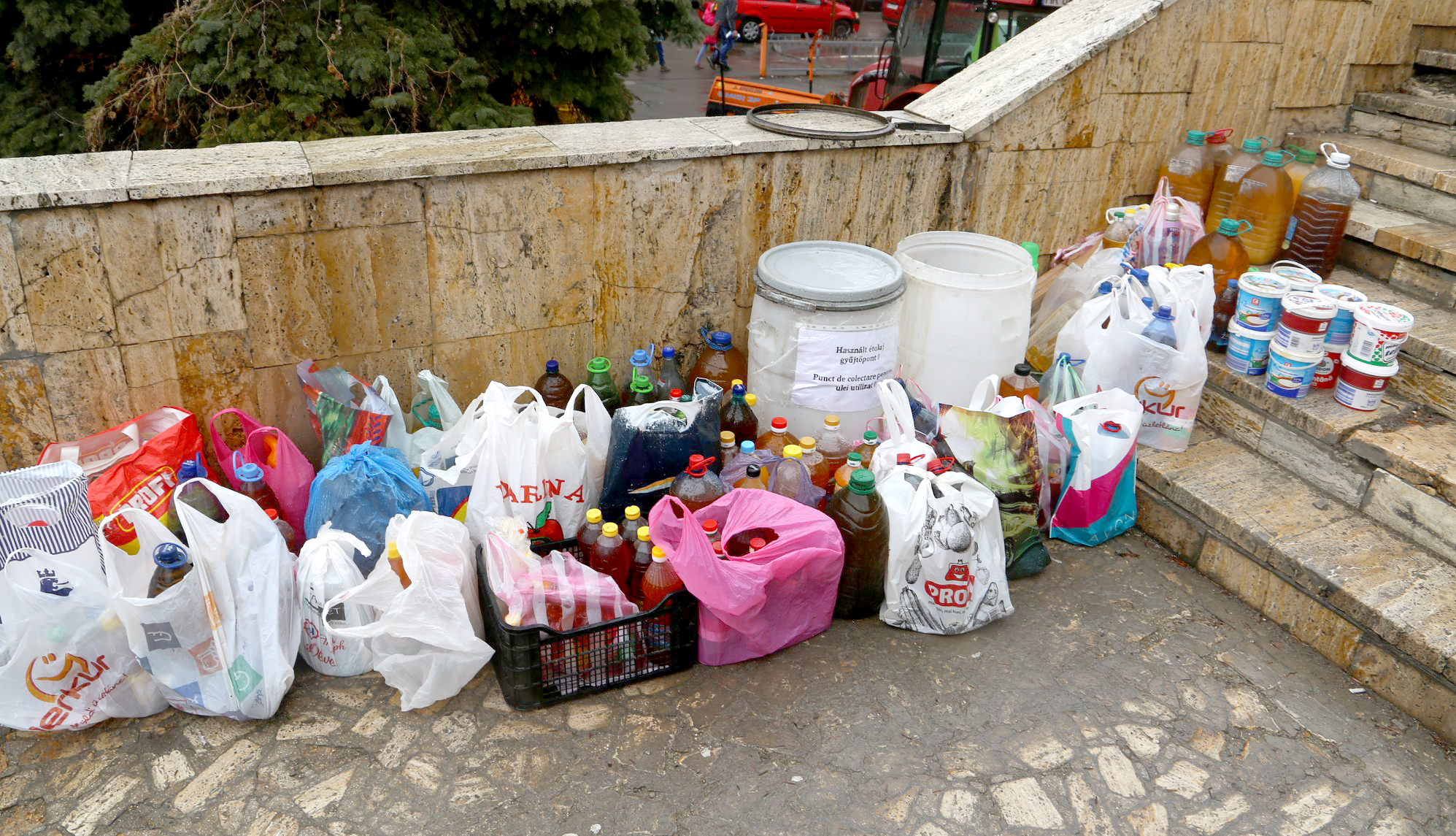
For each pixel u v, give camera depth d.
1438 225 3.74
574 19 5.29
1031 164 3.80
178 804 2.18
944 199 3.72
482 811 2.19
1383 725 2.52
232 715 2.38
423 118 4.90
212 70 4.64
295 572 2.53
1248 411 3.34
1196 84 3.96
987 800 2.25
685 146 3.17
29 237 2.49
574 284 3.25
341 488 2.58
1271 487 3.14
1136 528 3.34
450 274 3.04
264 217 2.73
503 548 2.43
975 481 2.71
